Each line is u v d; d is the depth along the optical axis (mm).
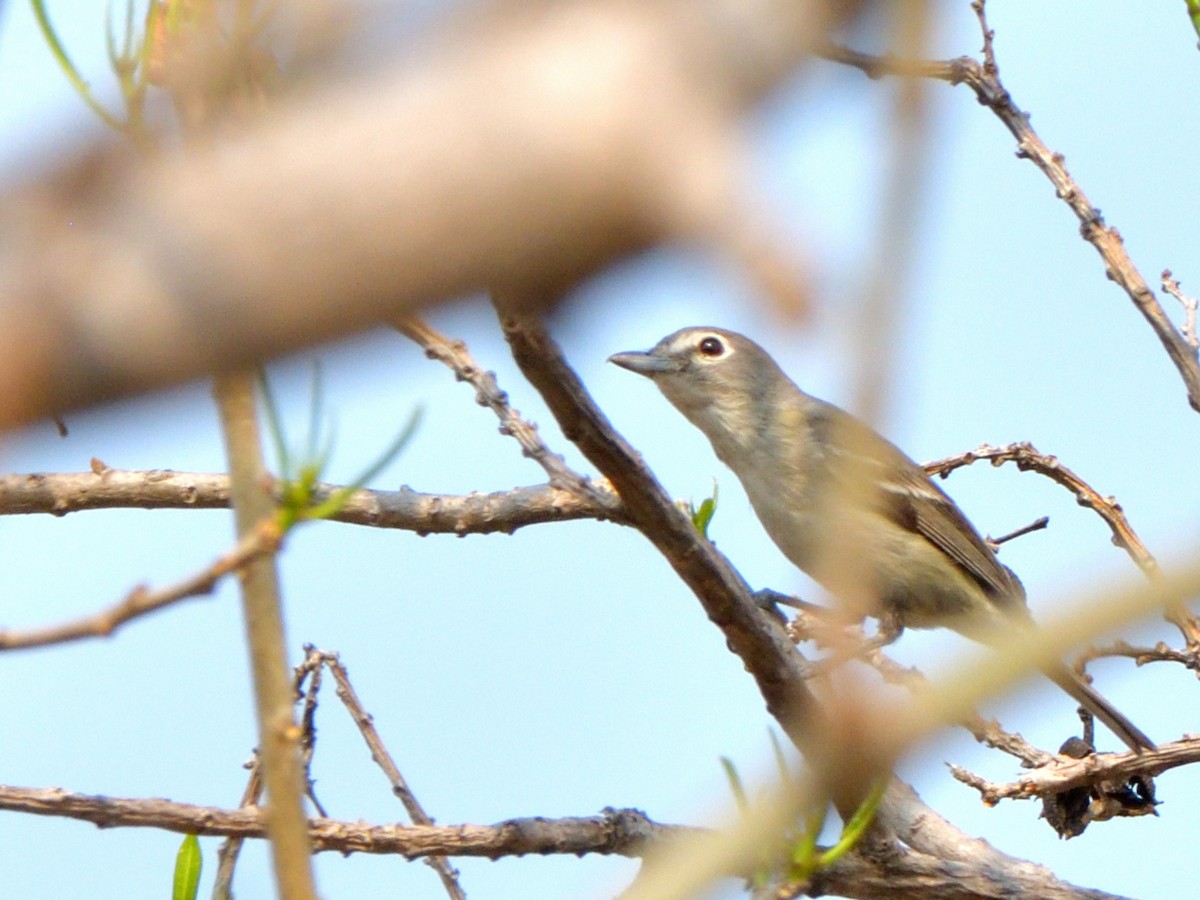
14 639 3920
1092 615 3102
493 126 1973
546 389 6859
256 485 4172
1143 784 10148
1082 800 10039
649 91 1977
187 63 3143
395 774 8844
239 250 1989
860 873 8781
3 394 1978
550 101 1967
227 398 4125
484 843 7961
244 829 7344
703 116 1982
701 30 1984
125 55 3727
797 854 5520
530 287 2020
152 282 1990
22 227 2025
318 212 1988
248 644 4223
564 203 1952
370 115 2000
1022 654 3225
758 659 7844
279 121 2062
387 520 10000
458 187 1960
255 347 2016
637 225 1970
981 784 9836
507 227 1972
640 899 4086
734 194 1974
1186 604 3002
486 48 2014
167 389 2039
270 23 3016
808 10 2010
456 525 9984
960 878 8750
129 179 2045
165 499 9867
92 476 9875
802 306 1983
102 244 2014
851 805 7695
